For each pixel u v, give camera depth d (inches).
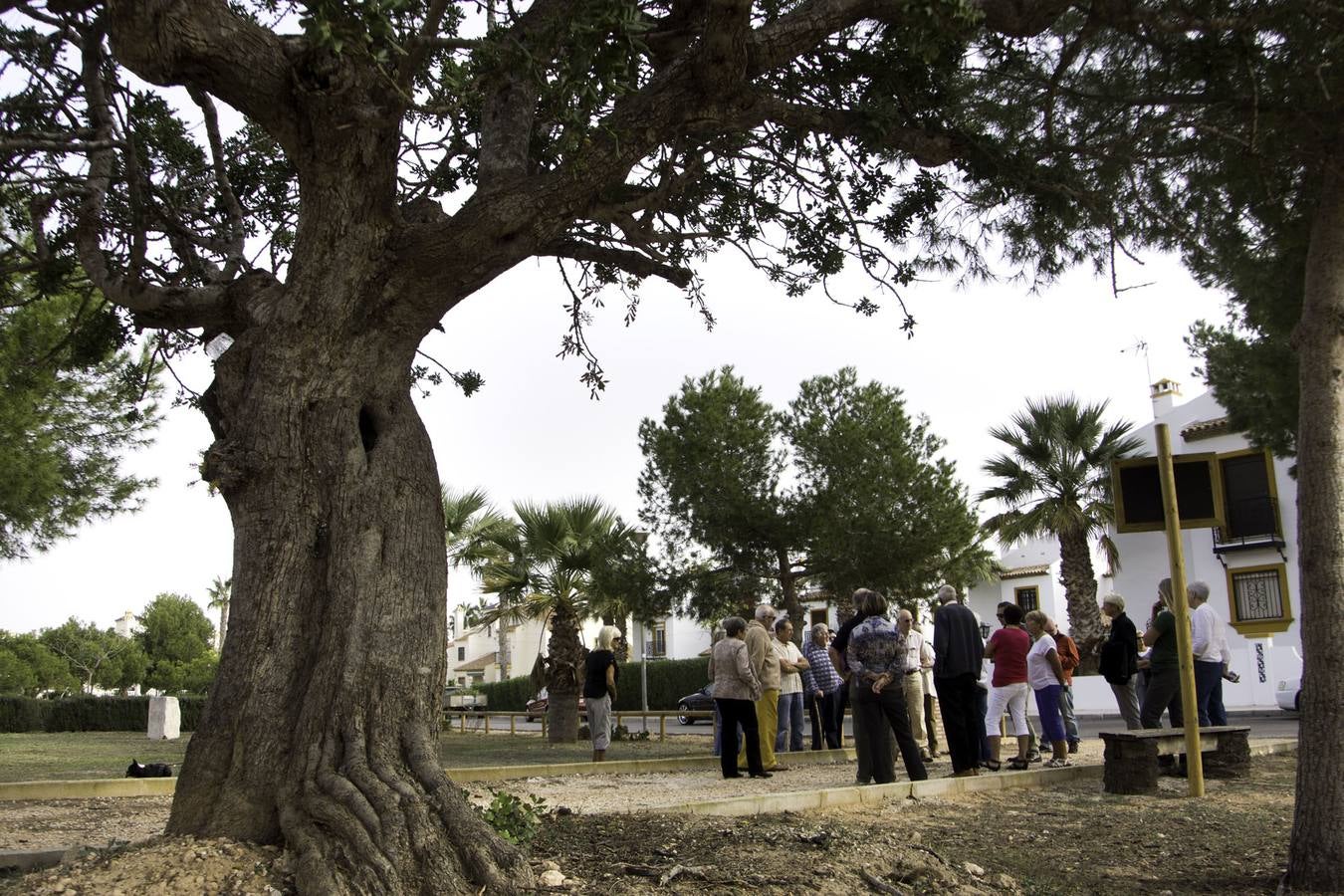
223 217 370.3
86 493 667.4
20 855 223.6
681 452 1011.3
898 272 351.6
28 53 329.4
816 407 1012.5
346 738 191.6
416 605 208.2
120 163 340.5
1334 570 222.4
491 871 179.3
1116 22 287.6
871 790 315.9
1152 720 401.4
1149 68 307.0
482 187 245.6
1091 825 287.0
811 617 1691.7
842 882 200.8
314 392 213.0
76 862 182.2
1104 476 1056.8
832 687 523.5
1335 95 278.8
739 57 232.4
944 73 298.0
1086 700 1072.8
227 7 197.3
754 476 1000.9
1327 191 241.8
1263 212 315.9
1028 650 424.2
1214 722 438.9
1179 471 337.4
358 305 215.5
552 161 339.0
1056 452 1063.0
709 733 1005.8
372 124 203.0
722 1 219.5
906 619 470.6
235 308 236.5
